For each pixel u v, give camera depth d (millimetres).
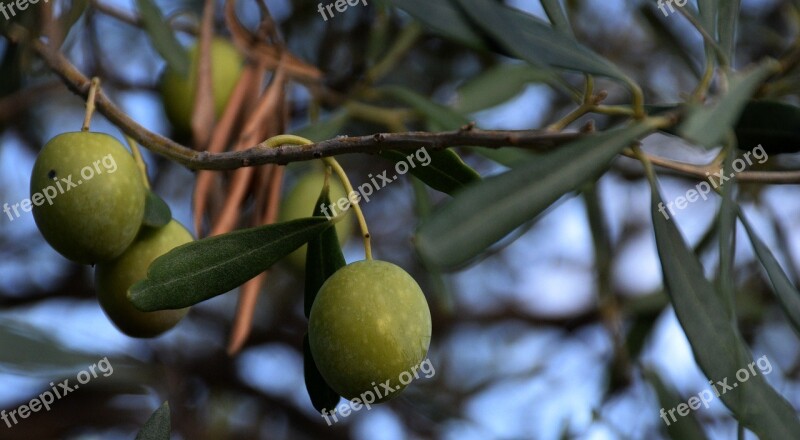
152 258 340
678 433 393
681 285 298
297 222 315
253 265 313
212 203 375
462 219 273
